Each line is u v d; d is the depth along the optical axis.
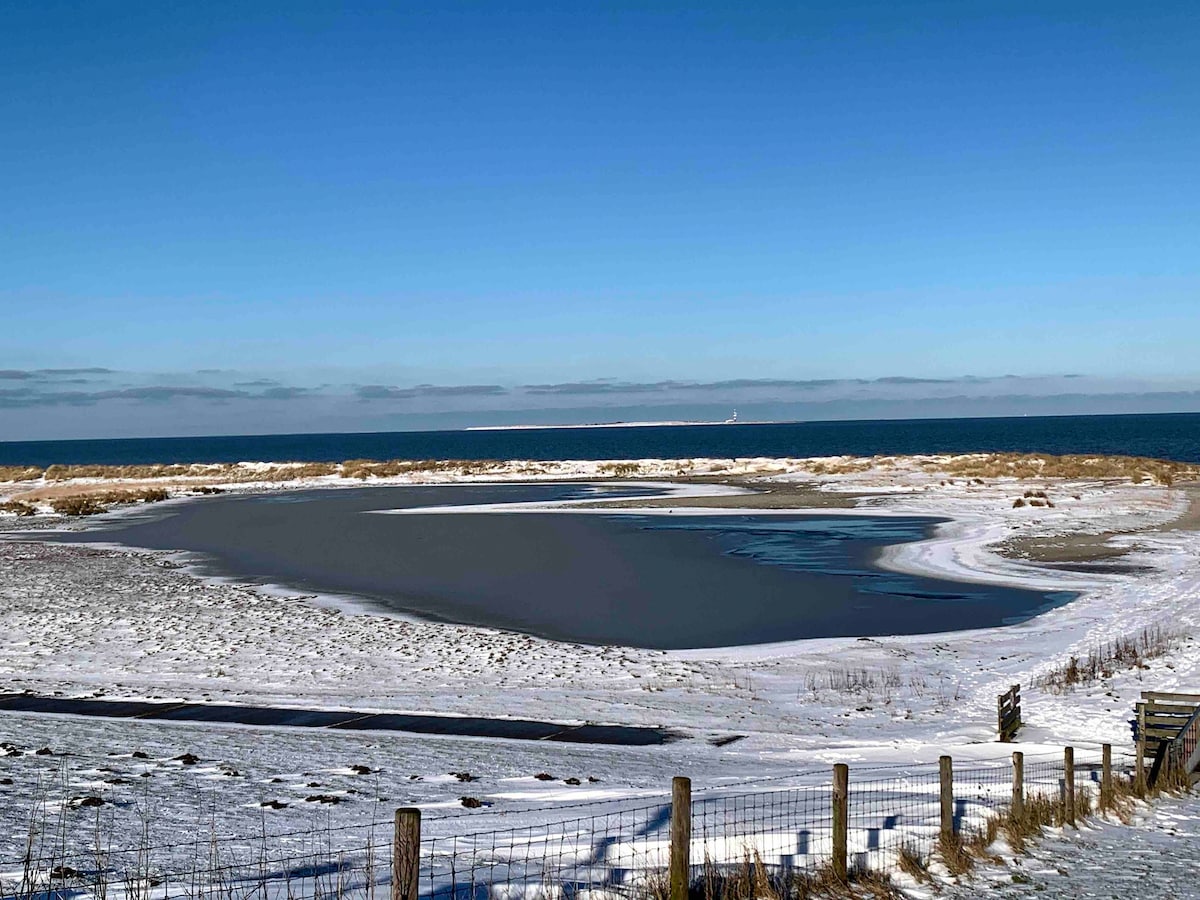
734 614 28.39
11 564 39.50
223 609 29.11
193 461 189.62
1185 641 22.50
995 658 22.34
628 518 54.25
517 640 24.81
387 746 14.34
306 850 8.36
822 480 79.69
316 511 62.19
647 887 7.30
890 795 11.38
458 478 93.88
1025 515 50.94
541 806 10.46
